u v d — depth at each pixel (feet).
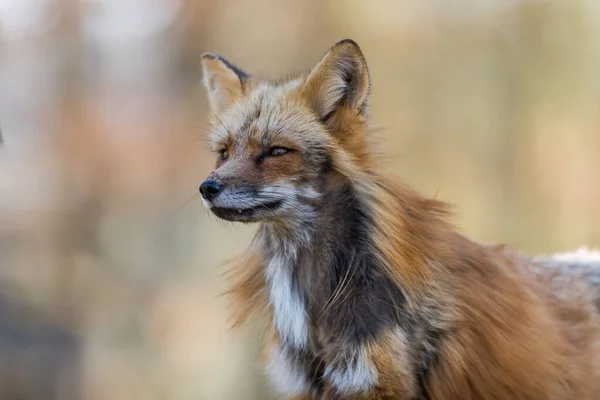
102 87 78.28
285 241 19.35
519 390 19.47
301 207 18.79
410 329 18.48
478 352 18.94
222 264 22.08
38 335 58.49
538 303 20.95
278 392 20.97
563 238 63.72
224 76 21.43
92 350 59.52
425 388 18.81
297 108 19.15
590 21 63.52
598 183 64.23
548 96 64.59
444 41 66.33
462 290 19.07
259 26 68.90
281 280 19.54
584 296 22.58
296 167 18.67
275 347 20.36
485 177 64.90
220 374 55.42
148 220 69.62
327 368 19.01
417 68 66.33
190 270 62.95
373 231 18.57
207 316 60.08
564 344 20.89
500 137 65.16
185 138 73.05
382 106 65.05
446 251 19.30
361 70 18.65
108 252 67.87
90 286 64.23
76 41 77.97
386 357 18.30
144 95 77.30
